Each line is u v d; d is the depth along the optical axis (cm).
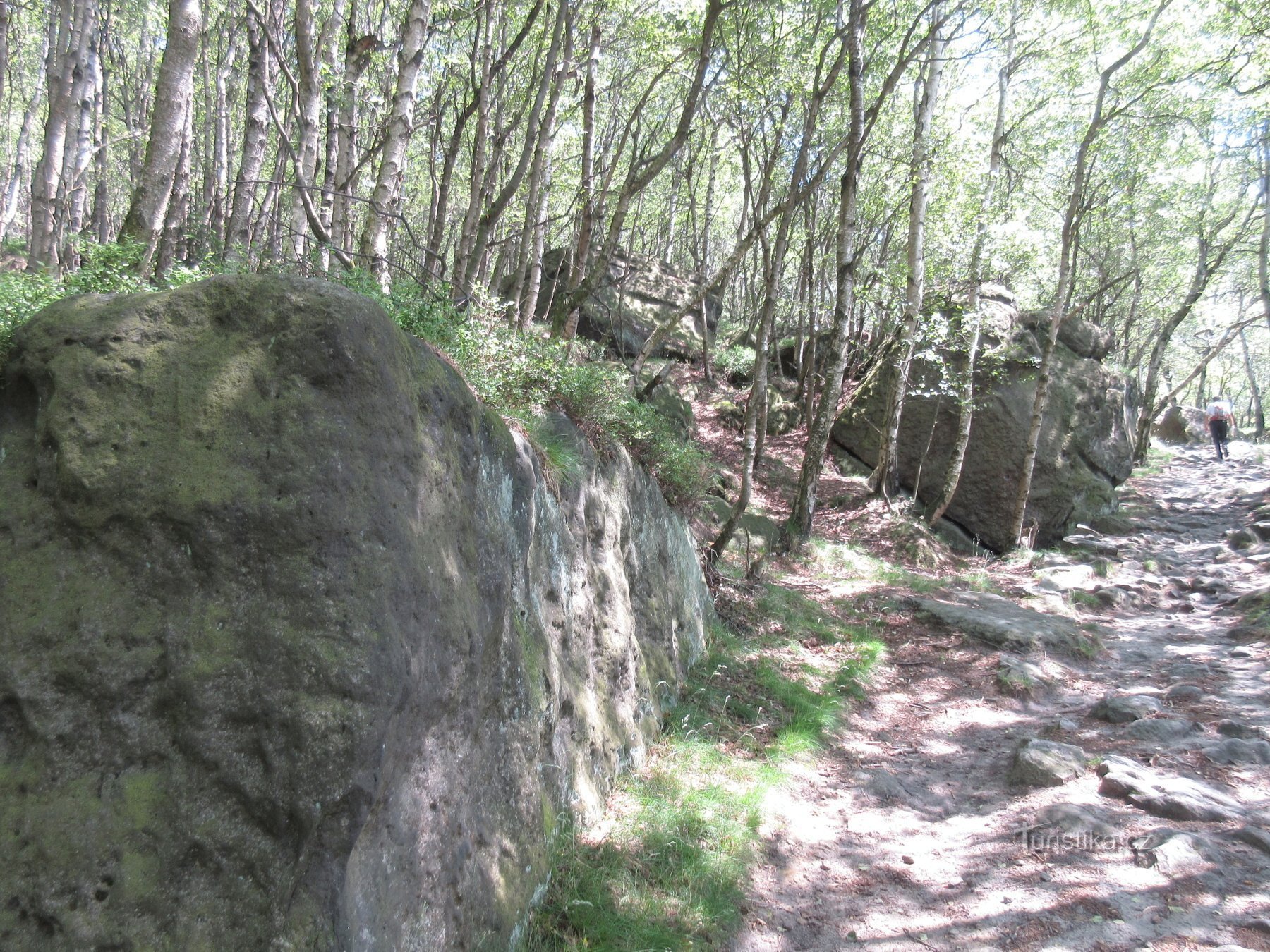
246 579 258
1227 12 1393
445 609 311
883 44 1402
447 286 730
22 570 250
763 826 502
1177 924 407
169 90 553
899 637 922
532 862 381
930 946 406
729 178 2422
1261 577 1123
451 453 343
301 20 738
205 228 1381
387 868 278
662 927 391
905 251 1694
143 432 260
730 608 903
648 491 726
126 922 228
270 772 245
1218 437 2295
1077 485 1451
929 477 1466
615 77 1645
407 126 691
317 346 278
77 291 397
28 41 2034
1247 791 551
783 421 1716
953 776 607
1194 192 2098
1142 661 858
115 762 241
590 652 525
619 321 1684
